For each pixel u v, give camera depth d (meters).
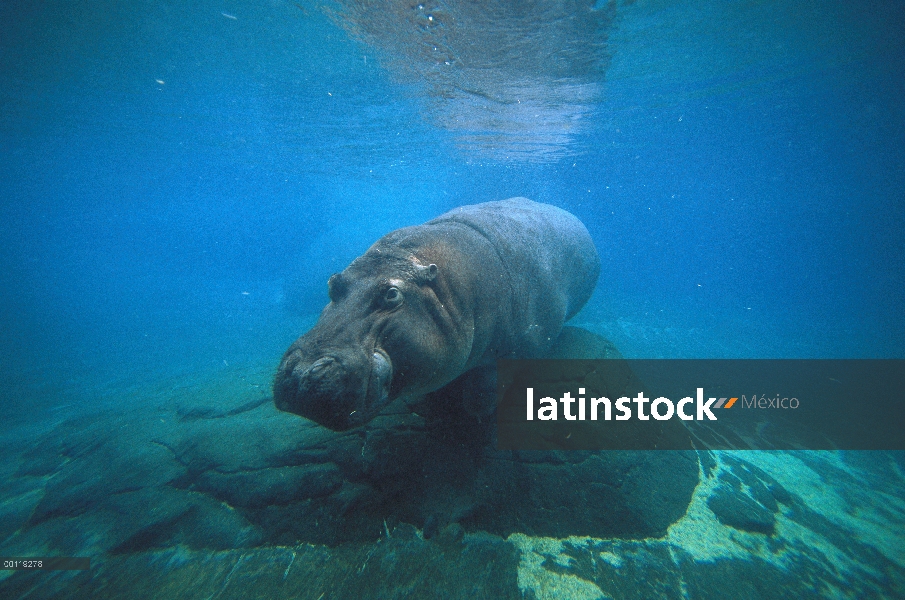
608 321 18.70
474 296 4.33
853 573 4.48
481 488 4.55
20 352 17.20
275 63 11.33
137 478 4.74
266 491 4.29
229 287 41.69
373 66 11.08
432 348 3.72
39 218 78.06
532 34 9.37
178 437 5.36
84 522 4.29
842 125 22.67
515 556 4.02
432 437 4.86
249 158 25.39
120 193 46.38
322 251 24.27
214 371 12.20
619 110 15.62
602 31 9.51
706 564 4.26
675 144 23.38
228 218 89.00
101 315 27.11
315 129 17.38
